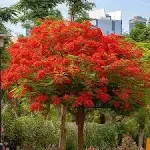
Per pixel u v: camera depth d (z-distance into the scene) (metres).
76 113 11.19
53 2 17.72
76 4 17.12
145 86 10.76
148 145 11.10
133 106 11.11
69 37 10.70
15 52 10.83
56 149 15.84
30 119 17.14
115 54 10.59
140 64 11.08
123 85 10.49
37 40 10.77
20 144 16.56
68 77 10.00
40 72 9.94
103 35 10.93
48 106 11.16
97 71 10.05
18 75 10.28
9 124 16.55
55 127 17.14
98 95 10.25
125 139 17.42
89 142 17.80
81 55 10.02
